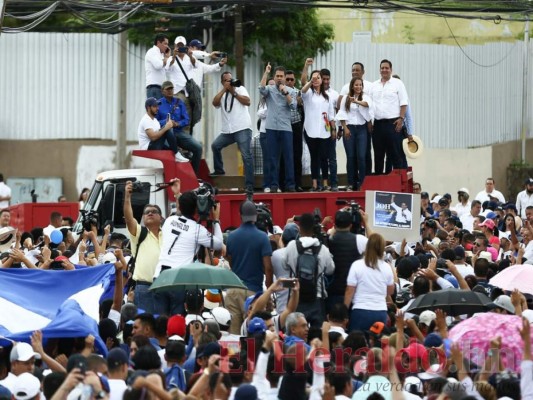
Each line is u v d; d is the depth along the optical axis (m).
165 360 35.56
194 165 61.50
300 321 36.00
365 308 40.34
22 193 93.56
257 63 91.62
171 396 29.16
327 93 60.41
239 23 84.19
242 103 61.03
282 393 32.69
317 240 41.06
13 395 31.34
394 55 96.88
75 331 36.12
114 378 31.88
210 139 85.62
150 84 61.44
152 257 43.78
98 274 42.53
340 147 92.38
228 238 42.38
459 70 99.31
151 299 43.22
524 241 57.06
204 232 43.34
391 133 60.47
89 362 31.98
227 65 90.56
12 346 35.25
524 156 102.38
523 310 40.34
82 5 69.25
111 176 60.97
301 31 92.00
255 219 42.44
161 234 44.31
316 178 60.88
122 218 60.81
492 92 101.31
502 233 66.12
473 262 53.66
